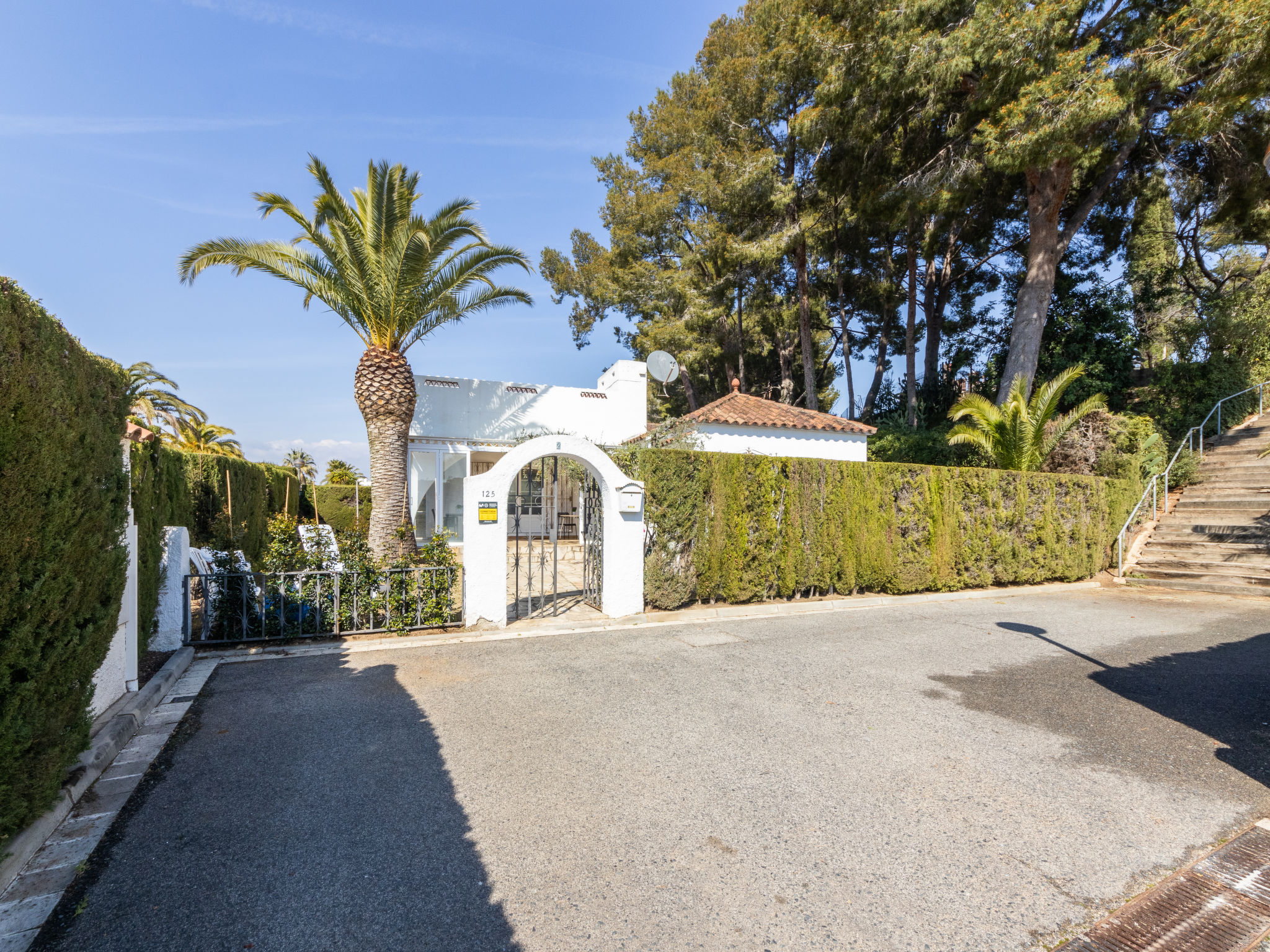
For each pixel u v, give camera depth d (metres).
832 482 10.31
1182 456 15.50
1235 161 17.17
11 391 2.66
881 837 3.12
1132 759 4.08
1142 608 9.89
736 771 3.86
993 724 4.70
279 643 6.97
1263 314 17.52
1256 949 2.36
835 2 16.14
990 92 14.09
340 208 10.01
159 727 4.51
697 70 25.69
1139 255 21.17
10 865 2.69
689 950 2.31
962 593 11.23
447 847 3.00
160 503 6.39
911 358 21.83
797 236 20.27
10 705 2.66
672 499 8.91
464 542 7.77
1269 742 4.39
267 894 2.63
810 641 7.35
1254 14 11.23
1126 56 13.77
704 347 25.02
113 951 2.29
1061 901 2.62
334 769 3.86
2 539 2.60
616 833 3.14
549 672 5.98
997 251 22.89
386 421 10.52
